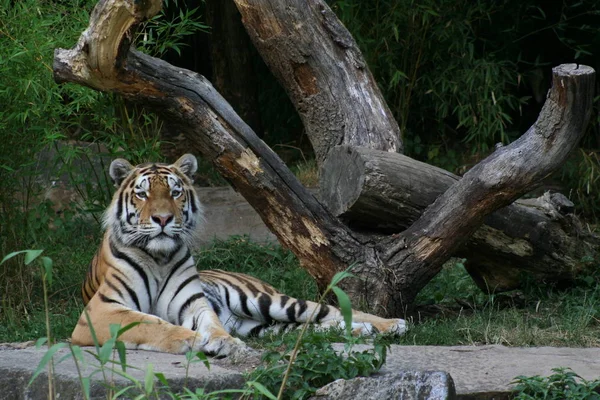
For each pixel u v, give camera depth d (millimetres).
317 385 7605
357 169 10344
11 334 10586
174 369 7859
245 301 10711
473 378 7902
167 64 9859
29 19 11219
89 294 10648
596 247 11938
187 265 10062
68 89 11578
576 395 7336
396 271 10523
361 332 9711
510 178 9812
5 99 11234
